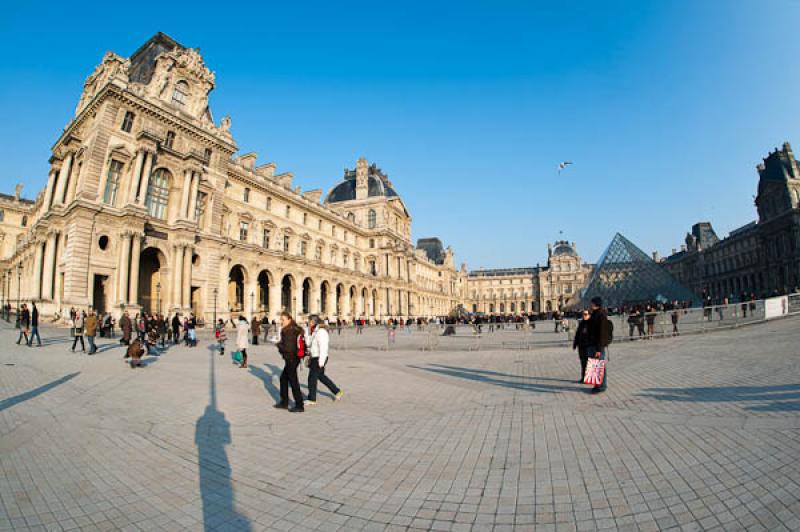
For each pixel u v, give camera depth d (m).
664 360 16.47
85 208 37.00
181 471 6.47
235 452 7.30
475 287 185.62
